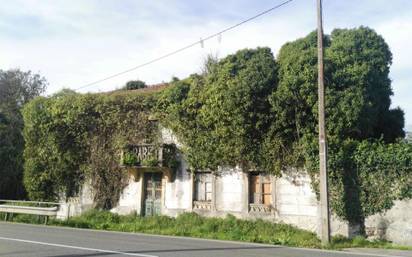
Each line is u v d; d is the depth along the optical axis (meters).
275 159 20.58
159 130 24.64
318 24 17.11
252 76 20.25
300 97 19.17
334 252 14.34
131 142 25.14
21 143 32.50
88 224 21.86
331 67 18.80
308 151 19.27
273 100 19.80
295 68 19.16
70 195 27.28
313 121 19.36
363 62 19.75
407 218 17.33
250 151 21.19
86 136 26.62
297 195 20.06
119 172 25.66
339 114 18.34
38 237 15.89
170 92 23.81
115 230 20.58
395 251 15.13
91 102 26.58
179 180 23.78
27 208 22.95
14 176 31.50
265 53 21.02
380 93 20.81
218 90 21.53
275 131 20.42
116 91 27.86
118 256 11.82
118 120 25.72
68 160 27.00
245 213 21.42
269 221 20.56
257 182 21.55
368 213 18.00
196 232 19.66
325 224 16.45
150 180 24.97
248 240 17.52
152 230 20.39
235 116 20.91
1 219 24.34
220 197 22.31
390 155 17.73
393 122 22.73
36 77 42.47
